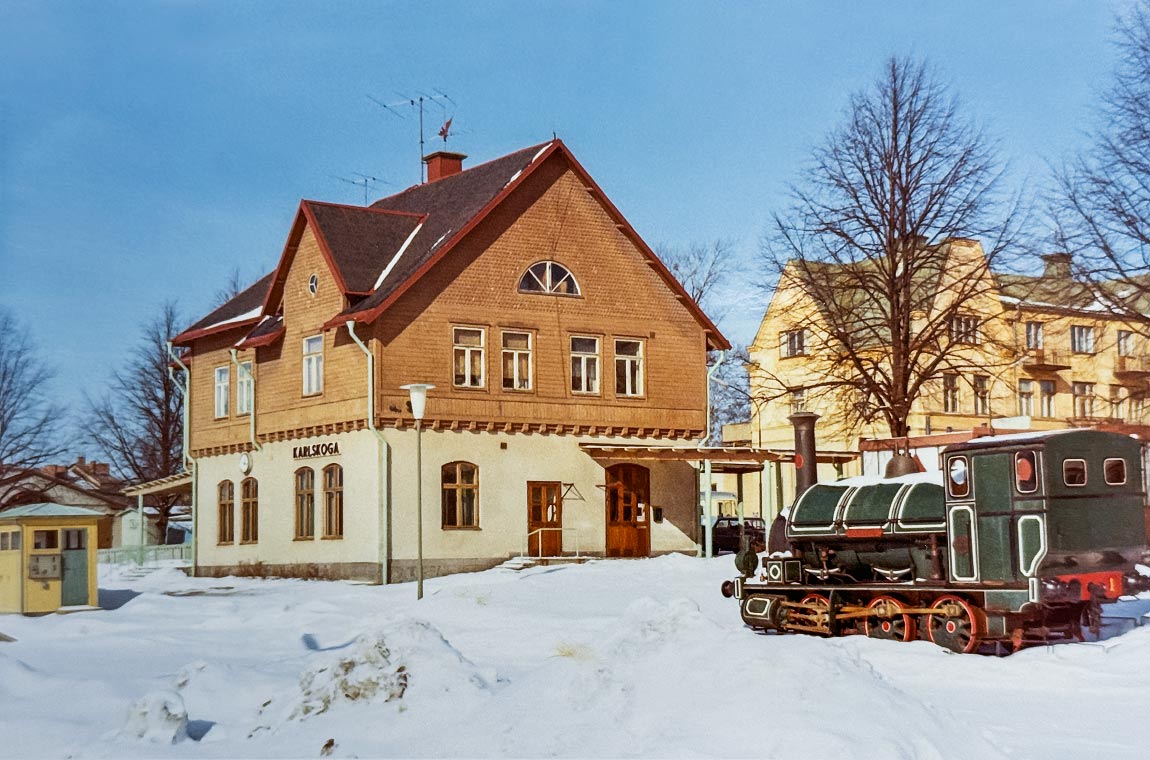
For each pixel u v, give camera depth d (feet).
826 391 142.41
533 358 125.08
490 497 121.90
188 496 253.65
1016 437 58.34
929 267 134.51
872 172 130.52
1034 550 56.49
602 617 76.38
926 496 63.00
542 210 127.24
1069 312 142.82
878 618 63.87
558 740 37.09
